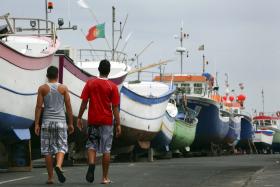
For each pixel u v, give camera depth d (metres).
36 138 18.62
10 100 15.15
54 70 10.82
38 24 19.97
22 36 19.86
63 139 10.77
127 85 31.23
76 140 21.39
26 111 16.22
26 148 16.02
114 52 27.47
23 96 15.88
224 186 10.76
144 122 27.88
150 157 29.80
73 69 19.41
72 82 19.50
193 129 40.94
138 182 11.57
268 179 12.12
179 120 37.00
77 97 20.00
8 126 15.44
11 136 15.81
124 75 25.47
